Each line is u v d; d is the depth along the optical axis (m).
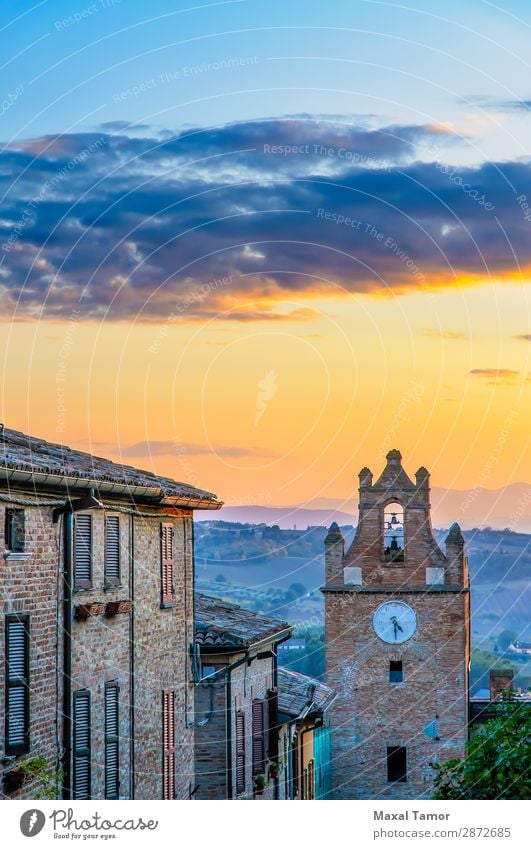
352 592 79.25
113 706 34.94
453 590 78.62
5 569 28.47
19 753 28.72
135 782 36.47
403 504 79.62
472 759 35.16
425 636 78.81
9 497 28.62
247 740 47.03
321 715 62.25
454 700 78.31
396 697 78.69
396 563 79.12
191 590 43.25
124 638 36.00
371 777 78.38
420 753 78.38
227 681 44.22
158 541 39.53
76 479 30.64
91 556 33.47
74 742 31.73
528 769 34.59
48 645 30.45
